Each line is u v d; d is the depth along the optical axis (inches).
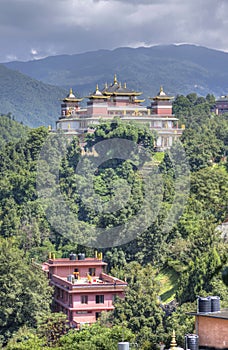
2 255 7313.0
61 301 7568.9
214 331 3651.6
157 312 6481.3
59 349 5132.9
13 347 5388.8
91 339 5128.0
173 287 7780.5
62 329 6732.3
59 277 7800.2
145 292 6766.7
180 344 5546.3
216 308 3774.6
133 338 5349.4
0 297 7086.6
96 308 7317.9
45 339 6097.4
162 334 6082.7
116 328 5295.3
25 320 7101.4
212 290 6702.8
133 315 6525.6
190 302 6786.4
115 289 7372.1
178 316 6259.8
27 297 7160.4
